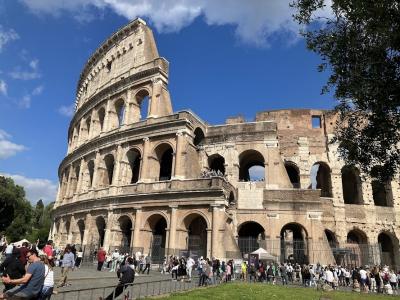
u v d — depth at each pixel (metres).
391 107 18.05
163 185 52.47
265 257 44.97
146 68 64.44
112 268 43.72
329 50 20.11
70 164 76.06
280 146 66.44
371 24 17.38
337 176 63.28
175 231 48.56
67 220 69.12
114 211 56.28
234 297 24.72
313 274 41.75
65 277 25.80
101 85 76.81
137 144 58.91
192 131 56.47
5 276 14.36
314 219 53.47
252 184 57.03
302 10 20.47
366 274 40.59
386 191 64.62
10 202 97.06
